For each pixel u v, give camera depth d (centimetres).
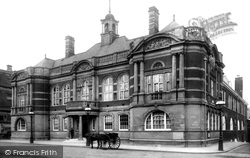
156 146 2683
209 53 2936
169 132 2661
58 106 4088
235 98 4847
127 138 3197
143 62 2952
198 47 2697
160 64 2859
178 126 2605
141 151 2228
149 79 2912
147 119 2866
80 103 3403
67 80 4009
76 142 3244
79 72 3812
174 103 2642
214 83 3322
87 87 3725
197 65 2678
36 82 4194
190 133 2586
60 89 4109
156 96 2817
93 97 3572
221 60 3688
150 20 3450
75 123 3750
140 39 3225
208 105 2797
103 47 3950
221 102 2344
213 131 3044
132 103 2975
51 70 4294
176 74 2698
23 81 4359
